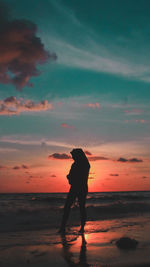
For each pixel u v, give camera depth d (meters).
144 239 3.16
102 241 3.09
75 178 4.33
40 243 2.97
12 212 7.14
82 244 2.90
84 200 4.32
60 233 3.86
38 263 2.08
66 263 2.06
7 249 2.63
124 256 2.26
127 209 8.91
